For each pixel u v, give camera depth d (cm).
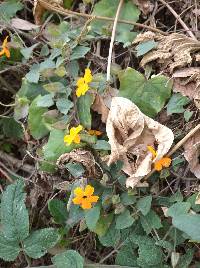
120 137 35
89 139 36
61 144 36
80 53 38
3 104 40
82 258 34
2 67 42
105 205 35
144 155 35
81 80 36
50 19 42
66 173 38
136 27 40
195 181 36
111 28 40
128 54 39
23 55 40
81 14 40
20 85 43
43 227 39
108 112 37
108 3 41
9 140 42
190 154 34
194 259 36
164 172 35
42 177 38
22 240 36
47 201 38
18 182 37
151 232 35
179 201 34
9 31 42
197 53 38
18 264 39
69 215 36
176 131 36
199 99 35
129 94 37
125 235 36
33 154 40
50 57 39
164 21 41
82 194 33
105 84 37
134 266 35
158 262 33
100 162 36
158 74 37
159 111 37
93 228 35
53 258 35
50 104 37
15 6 43
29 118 38
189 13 40
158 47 38
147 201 34
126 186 34
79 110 37
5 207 36
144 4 40
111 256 38
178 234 34
